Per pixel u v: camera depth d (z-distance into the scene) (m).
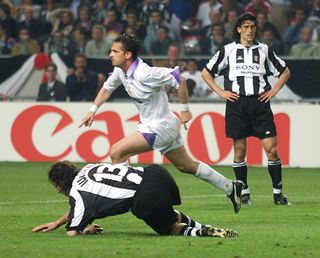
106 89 38.12
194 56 70.06
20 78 71.31
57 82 69.88
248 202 44.03
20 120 68.31
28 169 62.62
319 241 31.17
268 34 71.69
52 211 40.66
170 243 30.31
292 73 67.81
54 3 79.06
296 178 58.62
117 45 36.03
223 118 65.75
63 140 67.69
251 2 75.19
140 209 30.91
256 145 65.81
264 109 44.19
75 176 31.55
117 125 66.56
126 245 30.00
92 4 77.25
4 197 47.09
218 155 65.94
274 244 30.31
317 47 71.44
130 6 75.81
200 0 76.56
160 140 36.31
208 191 50.53
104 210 31.03
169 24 74.25
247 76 44.22
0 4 76.69
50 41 73.62
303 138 65.75
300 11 73.56
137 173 31.06
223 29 72.12
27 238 31.62
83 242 30.62
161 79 35.72
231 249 29.22
